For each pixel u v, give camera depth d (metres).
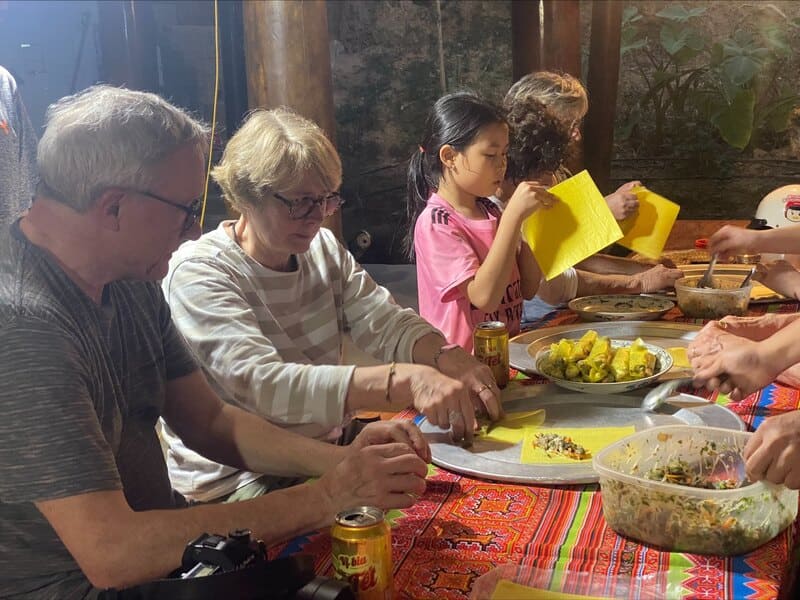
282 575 1.05
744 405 1.89
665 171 6.62
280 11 3.57
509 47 6.89
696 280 2.84
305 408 1.76
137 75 5.49
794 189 3.33
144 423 1.56
